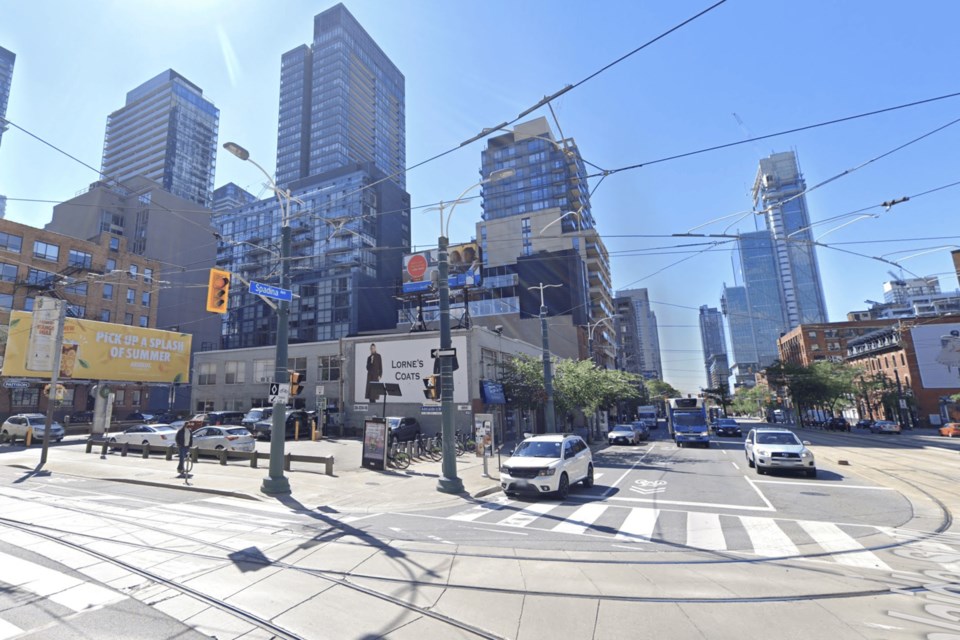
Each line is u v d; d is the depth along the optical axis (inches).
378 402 1283.2
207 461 792.3
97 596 218.2
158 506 444.5
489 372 1317.7
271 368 1576.0
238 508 442.6
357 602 215.0
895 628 188.4
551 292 2608.3
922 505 465.1
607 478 674.8
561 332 2348.7
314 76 5477.4
